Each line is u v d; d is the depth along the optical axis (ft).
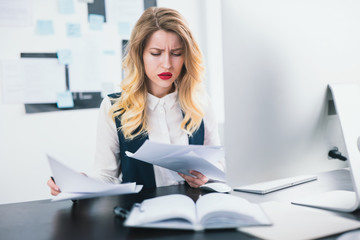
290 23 2.36
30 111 7.28
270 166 2.44
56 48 7.42
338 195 2.62
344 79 2.54
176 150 2.59
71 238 1.98
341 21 2.48
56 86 7.45
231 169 2.38
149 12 3.88
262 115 2.38
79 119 7.65
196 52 4.05
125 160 4.09
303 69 2.43
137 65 3.99
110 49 7.84
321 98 2.50
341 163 2.72
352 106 2.37
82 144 7.70
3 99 7.11
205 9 8.57
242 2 2.26
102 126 4.26
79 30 7.56
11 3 7.07
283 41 2.36
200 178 3.22
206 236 1.91
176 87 4.34
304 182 3.15
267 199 2.64
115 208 2.44
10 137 7.18
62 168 2.36
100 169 4.13
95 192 2.50
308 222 2.10
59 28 7.42
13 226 2.24
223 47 2.27
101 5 7.71
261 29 2.31
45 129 7.41
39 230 2.14
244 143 2.37
